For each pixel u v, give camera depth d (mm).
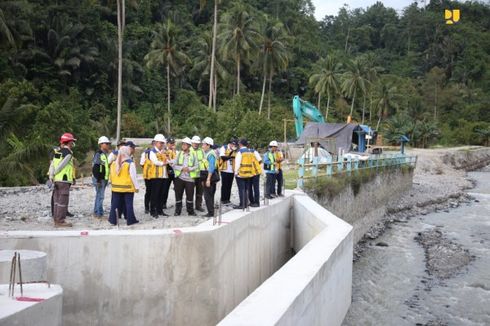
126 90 63094
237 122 39562
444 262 19078
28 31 41250
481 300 14992
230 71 71812
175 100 70062
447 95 112062
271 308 4395
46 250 8062
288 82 93500
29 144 19891
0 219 10914
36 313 4812
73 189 16766
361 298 14836
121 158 10539
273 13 102188
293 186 18797
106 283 8297
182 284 8547
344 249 7863
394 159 32812
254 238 11117
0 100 25891
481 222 27984
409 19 152250
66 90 56188
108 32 65375
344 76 77562
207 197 11750
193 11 87938
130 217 10664
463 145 95438
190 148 12055
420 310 14000
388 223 27453
